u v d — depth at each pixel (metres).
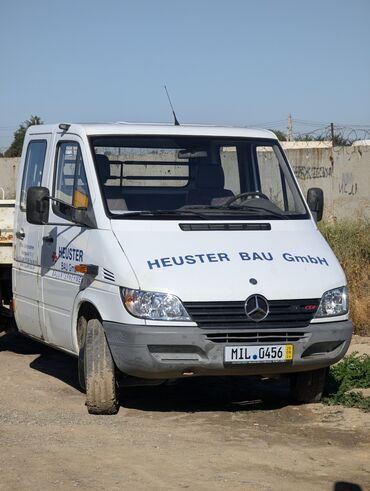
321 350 8.04
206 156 9.05
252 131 9.52
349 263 15.66
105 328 7.91
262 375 8.10
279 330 7.79
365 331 12.82
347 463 6.86
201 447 7.21
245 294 7.72
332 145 26.30
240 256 8.03
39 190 8.93
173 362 7.67
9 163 31.16
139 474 6.50
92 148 8.70
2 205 10.67
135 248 7.96
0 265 10.86
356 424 7.97
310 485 6.32
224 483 6.30
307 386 8.64
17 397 8.94
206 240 8.16
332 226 18.48
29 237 9.70
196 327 7.63
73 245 8.62
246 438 7.52
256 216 8.69
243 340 7.73
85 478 6.40
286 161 9.34
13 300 10.27
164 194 8.74
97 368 8.08
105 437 7.47
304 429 7.83
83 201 8.62
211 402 8.88
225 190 9.02
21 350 11.40
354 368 9.70
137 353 7.64
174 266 7.81
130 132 8.90
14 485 6.24
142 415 8.28
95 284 8.13
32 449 7.11
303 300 7.89
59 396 9.00
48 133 9.63
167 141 8.96
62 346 9.02
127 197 8.55
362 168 23.11
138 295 7.67
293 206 9.02
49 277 9.12
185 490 6.15
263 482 6.35
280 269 8.00
